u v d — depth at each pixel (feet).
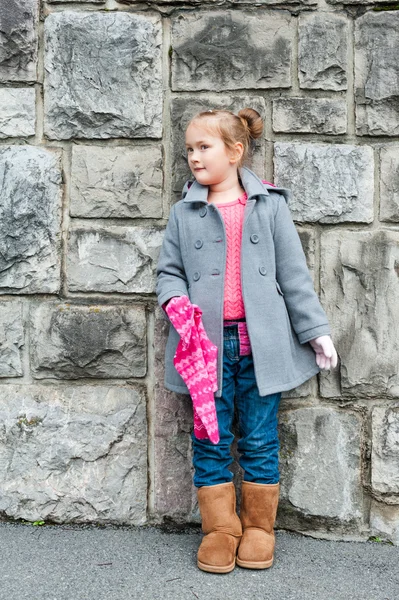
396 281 7.46
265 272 6.76
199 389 6.45
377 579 6.45
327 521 7.49
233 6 7.52
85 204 7.54
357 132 7.52
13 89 7.57
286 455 7.52
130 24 7.51
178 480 7.57
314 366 7.00
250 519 6.88
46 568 6.53
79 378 7.59
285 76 7.49
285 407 7.55
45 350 7.57
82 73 7.54
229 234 6.82
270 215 6.89
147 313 7.58
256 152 7.50
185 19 7.52
